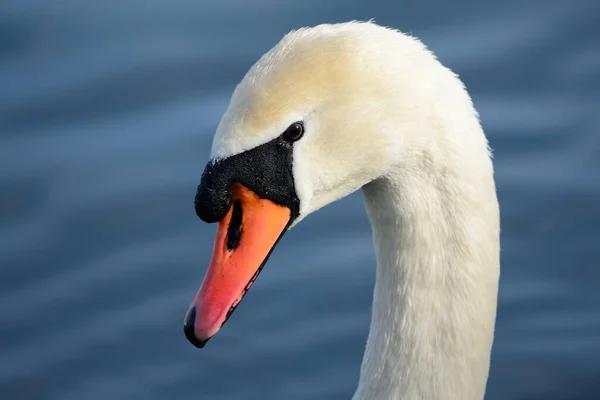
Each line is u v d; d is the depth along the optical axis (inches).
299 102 294.4
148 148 609.3
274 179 298.0
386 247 317.4
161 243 580.1
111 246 579.2
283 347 542.3
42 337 551.8
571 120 606.2
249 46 653.9
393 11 664.4
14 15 677.9
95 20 677.3
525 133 601.9
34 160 606.5
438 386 316.2
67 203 592.4
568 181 581.9
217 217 300.5
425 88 296.7
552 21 653.9
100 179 599.2
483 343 315.3
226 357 543.2
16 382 534.3
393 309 318.3
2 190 595.5
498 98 620.7
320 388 525.7
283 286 561.3
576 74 629.0
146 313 556.1
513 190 580.4
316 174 299.4
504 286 555.8
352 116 295.9
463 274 307.3
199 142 609.0
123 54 653.9
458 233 304.2
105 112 628.4
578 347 530.0
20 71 647.8
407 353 317.4
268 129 294.7
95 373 539.5
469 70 633.0
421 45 302.0
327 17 668.1
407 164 300.0
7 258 574.9
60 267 573.0
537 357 528.7
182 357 544.4
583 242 563.2
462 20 658.8
